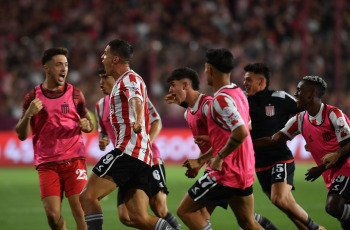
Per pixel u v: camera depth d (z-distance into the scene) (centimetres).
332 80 6544
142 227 1817
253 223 1773
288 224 2658
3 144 5969
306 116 1947
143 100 1819
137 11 7400
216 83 1709
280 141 2070
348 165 1861
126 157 1792
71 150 2083
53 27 7231
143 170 1820
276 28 7431
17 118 6041
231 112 1612
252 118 2284
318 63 6706
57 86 2112
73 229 2566
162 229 1792
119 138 1816
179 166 5978
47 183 2042
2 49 6631
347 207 1828
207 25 7394
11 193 3916
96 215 1770
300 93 1892
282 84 6619
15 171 5625
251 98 2291
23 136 2056
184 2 7562
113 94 1828
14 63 6750
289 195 2123
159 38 7081
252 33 7369
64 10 7388
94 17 7319
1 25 7144
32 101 1988
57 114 2080
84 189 1794
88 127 2105
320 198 3644
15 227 2588
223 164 1677
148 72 6319
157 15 7425
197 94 1906
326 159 1820
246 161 1697
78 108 2156
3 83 6388
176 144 6078
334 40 6681
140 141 1814
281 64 6844
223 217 2916
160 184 2127
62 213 3075
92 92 6581
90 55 6931
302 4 7556
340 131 1842
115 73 1853
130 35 7156
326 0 7488
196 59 6681
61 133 2078
